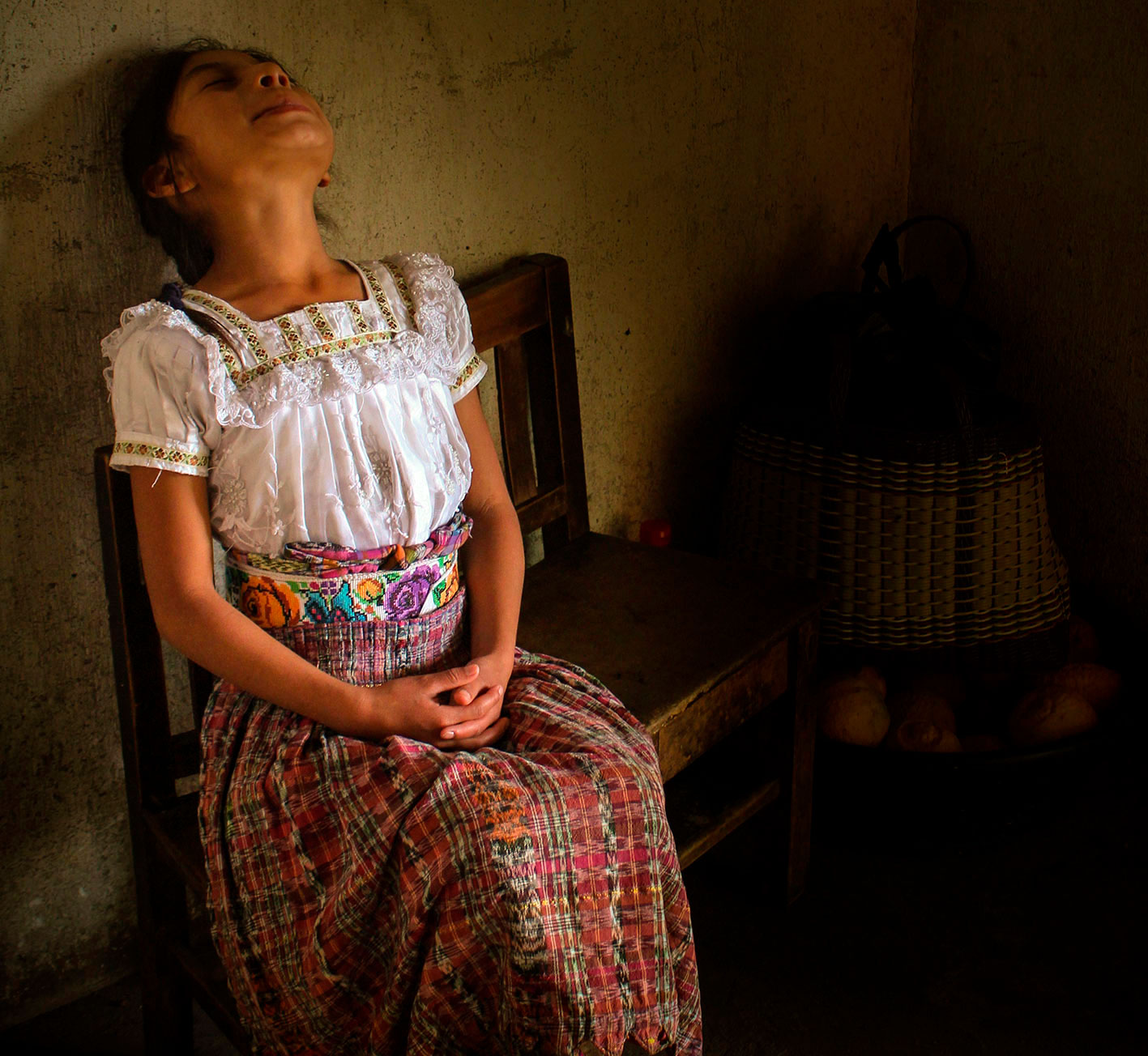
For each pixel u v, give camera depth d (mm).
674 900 1347
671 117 2223
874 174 2742
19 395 1504
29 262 1469
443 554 1429
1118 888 2041
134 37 1480
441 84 1821
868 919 1976
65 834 1709
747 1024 1760
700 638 1727
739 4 2281
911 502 2182
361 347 1349
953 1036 1735
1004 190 2639
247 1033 1296
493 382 2055
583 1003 1171
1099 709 2291
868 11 2572
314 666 1338
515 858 1156
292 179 1363
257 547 1340
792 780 1918
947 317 2301
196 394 1275
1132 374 2498
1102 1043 1719
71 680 1653
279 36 1610
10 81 1399
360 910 1194
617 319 2248
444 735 1305
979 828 2125
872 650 2273
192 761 1571
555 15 1959
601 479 2328
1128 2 2316
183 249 1480
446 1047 1179
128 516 1437
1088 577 2691
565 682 1487
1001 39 2557
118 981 1833
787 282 2625
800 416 2264
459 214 1908
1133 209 2412
